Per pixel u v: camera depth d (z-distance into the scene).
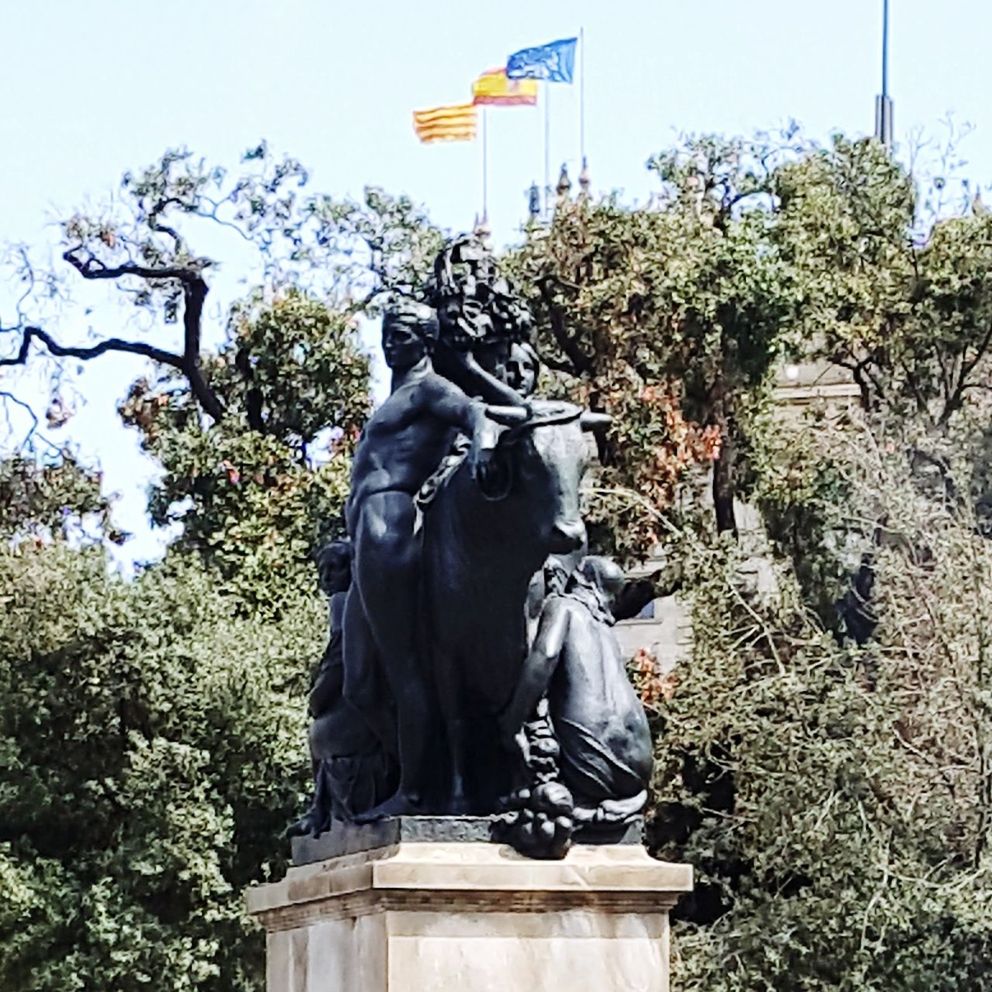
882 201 70.75
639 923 22.75
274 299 72.00
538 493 21.89
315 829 24.83
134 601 55.25
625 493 58.41
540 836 22.58
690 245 64.69
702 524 64.88
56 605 55.09
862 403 70.12
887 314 69.44
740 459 65.94
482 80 81.56
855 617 66.12
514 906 22.48
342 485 65.44
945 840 52.06
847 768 51.53
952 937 50.41
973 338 69.38
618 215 65.44
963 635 52.38
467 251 24.50
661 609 79.00
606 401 63.94
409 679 23.31
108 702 54.84
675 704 54.78
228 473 68.44
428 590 23.19
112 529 72.75
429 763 23.42
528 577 22.53
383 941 22.33
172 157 72.56
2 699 54.72
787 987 51.69
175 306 73.69
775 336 64.88
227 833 53.91
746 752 53.12
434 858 22.47
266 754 55.22
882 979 50.66
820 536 65.06
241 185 72.62
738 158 69.25
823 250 68.81
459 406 23.42
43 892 53.50
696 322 64.25
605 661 23.45
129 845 53.75
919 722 53.09
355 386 72.06
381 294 72.19
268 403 72.75
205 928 54.44
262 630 57.38
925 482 60.31
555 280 65.31
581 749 23.08
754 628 55.03
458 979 22.30
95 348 73.31
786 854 52.06
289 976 24.48
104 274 72.81
